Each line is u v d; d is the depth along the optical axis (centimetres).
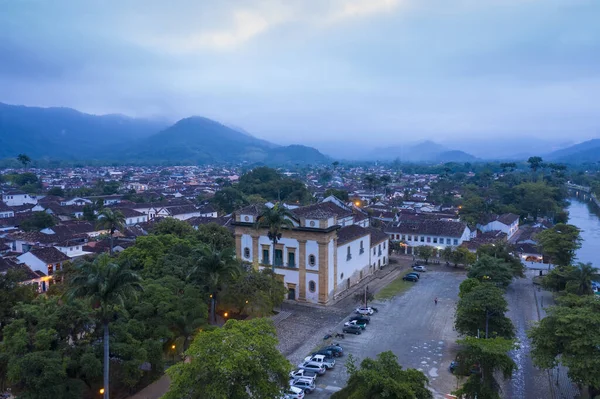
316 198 19712
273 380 3447
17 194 18112
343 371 5059
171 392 3167
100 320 4416
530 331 4525
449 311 7044
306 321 6688
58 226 11194
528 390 4659
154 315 5012
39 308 4556
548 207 17262
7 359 4041
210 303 6216
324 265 7400
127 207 15838
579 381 3922
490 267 7488
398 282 8844
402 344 5781
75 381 3975
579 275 6762
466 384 3994
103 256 4494
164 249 6950
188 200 19862
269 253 7931
